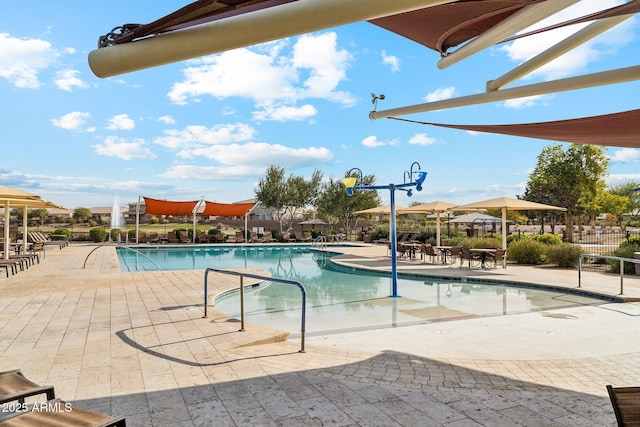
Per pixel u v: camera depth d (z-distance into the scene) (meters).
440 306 8.71
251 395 3.54
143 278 11.35
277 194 33.97
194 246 26.19
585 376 4.18
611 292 9.12
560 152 29.80
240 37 1.66
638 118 3.98
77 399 3.45
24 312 6.93
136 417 3.12
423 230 26.12
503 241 15.79
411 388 3.72
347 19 1.57
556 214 36.84
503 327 6.70
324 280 12.67
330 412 3.21
